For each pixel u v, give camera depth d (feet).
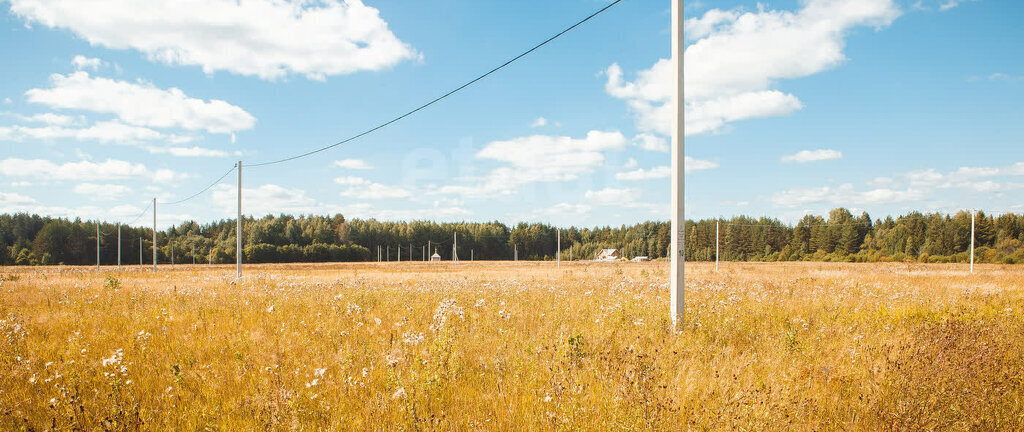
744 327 26.89
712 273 112.37
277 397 15.58
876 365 19.53
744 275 97.91
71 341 25.36
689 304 32.68
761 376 18.37
